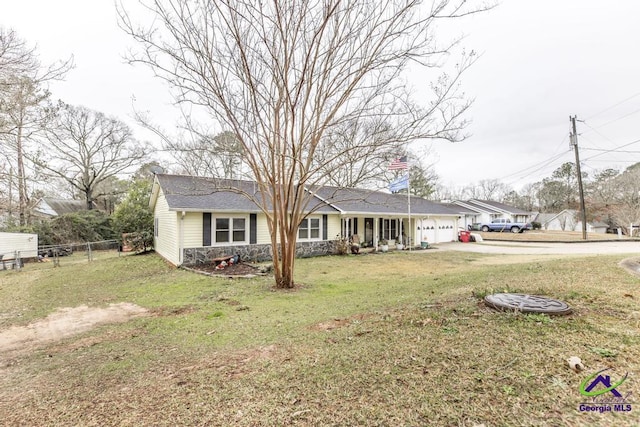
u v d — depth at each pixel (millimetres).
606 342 2635
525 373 2266
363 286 7672
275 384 2588
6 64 8922
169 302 6750
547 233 28938
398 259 13344
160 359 3535
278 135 6621
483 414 1891
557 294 4176
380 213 16719
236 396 2461
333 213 15344
